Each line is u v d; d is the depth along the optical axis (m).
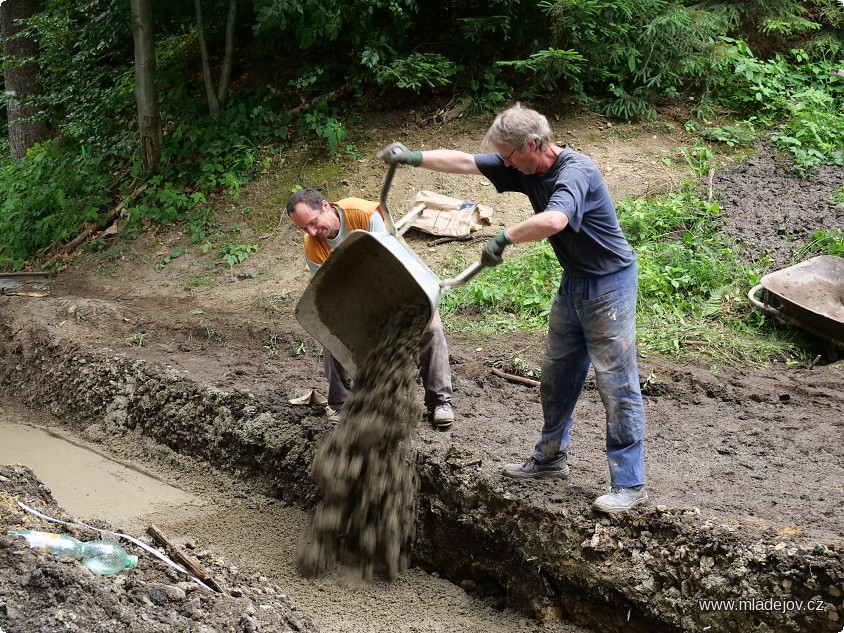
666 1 11.48
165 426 6.98
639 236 9.08
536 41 11.50
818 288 7.71
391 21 11.95
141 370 7.43
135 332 8.65
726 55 11.08
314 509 5.80
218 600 3.79
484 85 11.73
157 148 12.10
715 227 9.07
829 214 9.11
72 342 8.25
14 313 9.31
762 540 4.08
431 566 5.29
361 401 5.01
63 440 7.44
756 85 11.24
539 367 7.05
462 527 5.11
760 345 7.36
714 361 7.17
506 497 4.84
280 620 3.93
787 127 10.59
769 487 4.88
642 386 6.69
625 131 11.02
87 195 12.58
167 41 13.99
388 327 5.01
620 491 4.48
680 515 4.38
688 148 10.55
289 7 10.65
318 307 4.95
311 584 5.09
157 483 6.50
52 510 4.47
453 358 7.34
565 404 4.80
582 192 4.05
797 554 3.92
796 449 5.51
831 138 10.41
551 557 4.63
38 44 15.10
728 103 11.25
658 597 4.25
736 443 5.66
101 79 13.73
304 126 11.81
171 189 11.59
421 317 4.76
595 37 11.05
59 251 11.91
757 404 6.36
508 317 8.27
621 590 4.36
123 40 13.73
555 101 11.54
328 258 4.61
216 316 8.96
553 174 4.23
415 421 4.98
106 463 6.89
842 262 7.89
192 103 12.70
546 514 4.66
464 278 4.18
